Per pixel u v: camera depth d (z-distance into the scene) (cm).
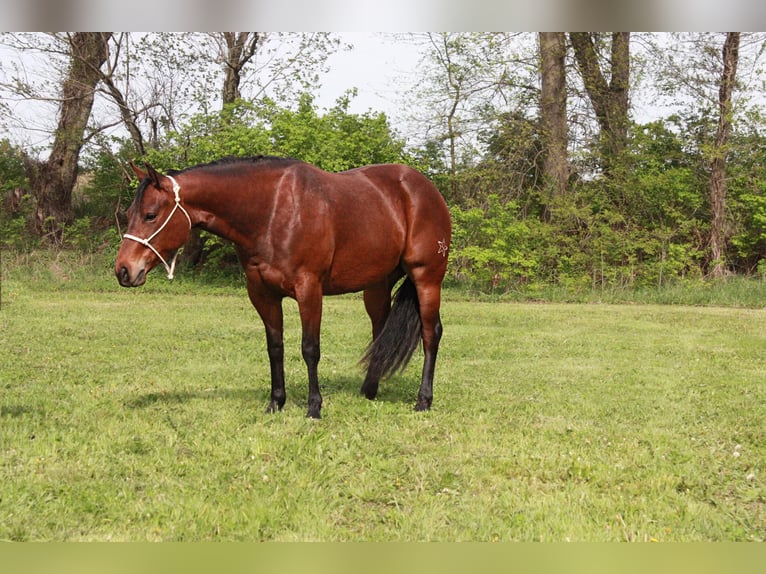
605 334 1234
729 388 769
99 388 707
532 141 2469
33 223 2448
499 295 2069
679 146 2480
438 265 657
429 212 650
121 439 518
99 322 1254
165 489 427
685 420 624
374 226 610
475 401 682
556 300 2022
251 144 2114
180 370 820
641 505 413
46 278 2027
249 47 2423
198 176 547
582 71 2494
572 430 570
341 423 582
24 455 477
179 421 576
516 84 2548
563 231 2306
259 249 566
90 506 396
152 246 535
